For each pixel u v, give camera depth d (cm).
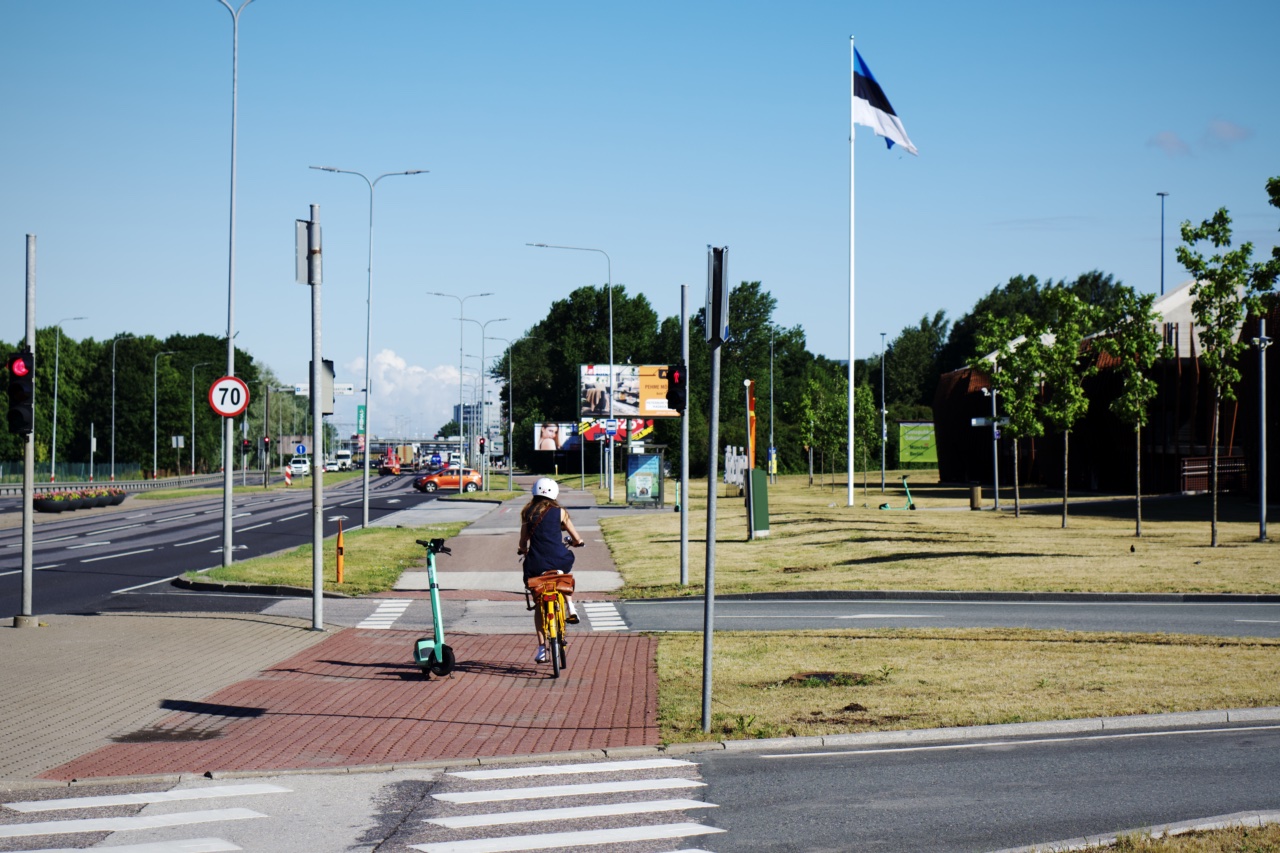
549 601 1265
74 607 1917
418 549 3009
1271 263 2705
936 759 862
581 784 799
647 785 793
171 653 1394
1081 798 735
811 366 13738
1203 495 5238
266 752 907
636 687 1178
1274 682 1126
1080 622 1639
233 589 2162
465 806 742
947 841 647
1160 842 607
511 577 2414
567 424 12912
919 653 1340
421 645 1258
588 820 705
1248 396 4738
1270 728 955
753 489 3262
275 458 16800
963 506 5112
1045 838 647
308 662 1362
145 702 1106
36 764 860
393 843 659
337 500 6925
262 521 4681
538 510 1287
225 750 913
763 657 1338
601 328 13625
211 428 14588
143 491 8356
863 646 1403
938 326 16850
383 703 1113
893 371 15400
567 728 991
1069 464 6538
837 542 2984
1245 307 2767
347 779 822
